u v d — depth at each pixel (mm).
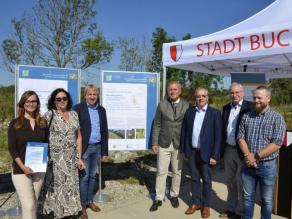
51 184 4598
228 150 5137
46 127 4145
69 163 4598
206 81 17422
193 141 5297
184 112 5516
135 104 6348
